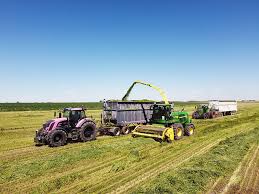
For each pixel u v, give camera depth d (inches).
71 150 578.9
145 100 909.2
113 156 522.0
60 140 639.1
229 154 506.0
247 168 425.7
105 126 799.1
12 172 416.2
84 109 703.1
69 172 423.8
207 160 460.8
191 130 783.7
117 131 781.3
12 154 552.7
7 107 2450.8
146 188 340.8
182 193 323.3
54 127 639.8
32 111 1956.2
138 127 740.7
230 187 348.5
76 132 678.5
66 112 683.4
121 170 432.5
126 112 810.2
